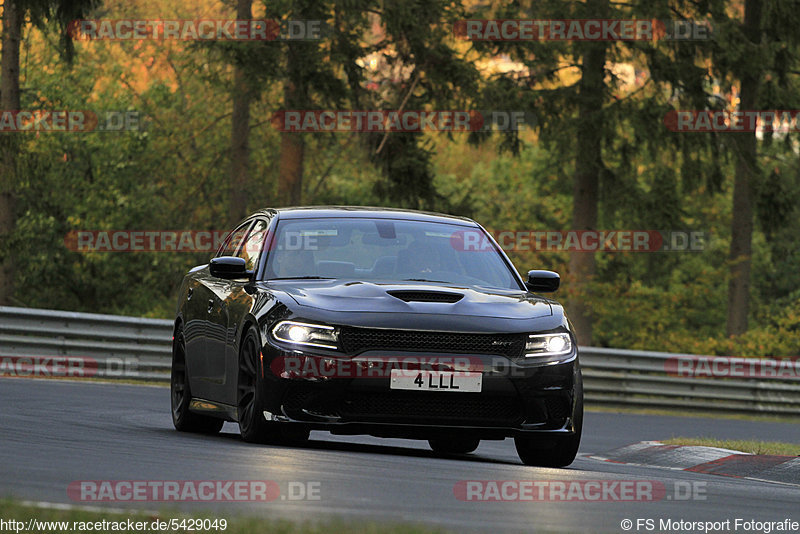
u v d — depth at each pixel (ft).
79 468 74.13
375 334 93.66
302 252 106.42
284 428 93.71
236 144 400.67
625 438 168.45
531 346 96.02
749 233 394.73
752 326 537.24
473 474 82.28
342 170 510.17
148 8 424.87
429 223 112.47
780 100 374.22
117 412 142.51
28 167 331.16
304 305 95.66
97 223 437.17
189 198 444.96
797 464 116.57
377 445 120.57
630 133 378.94
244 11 365.81
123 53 476.95
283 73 351.05
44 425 111.55
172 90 480.64
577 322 377.71
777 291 582.35
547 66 358.84
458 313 95.86
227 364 104.73
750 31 386.11
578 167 361.92
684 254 531.09
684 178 374.84
